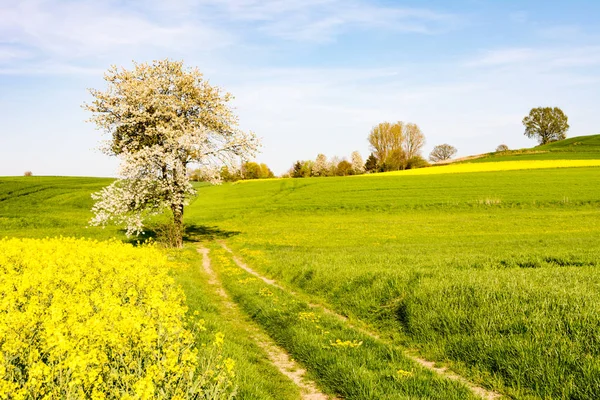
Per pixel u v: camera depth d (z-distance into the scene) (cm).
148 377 444
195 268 2138
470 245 2712
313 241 3319
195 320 1048
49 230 4019
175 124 3197
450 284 1145
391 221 4384
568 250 2217
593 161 8831
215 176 3409
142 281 1041
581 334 786
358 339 981
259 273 1969
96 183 8788
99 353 521
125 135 3216
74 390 464
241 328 1147
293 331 1029
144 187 3077
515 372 747
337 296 1359
